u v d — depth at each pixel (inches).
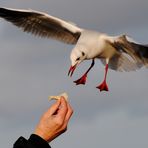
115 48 323.3
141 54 309.1
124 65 327.6
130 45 308.7
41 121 137.3
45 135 134.8
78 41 330.6
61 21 338.0
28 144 127.6
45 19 339.3
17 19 338.3
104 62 337.4
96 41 323.3
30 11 332.2
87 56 327.0
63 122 137.0
